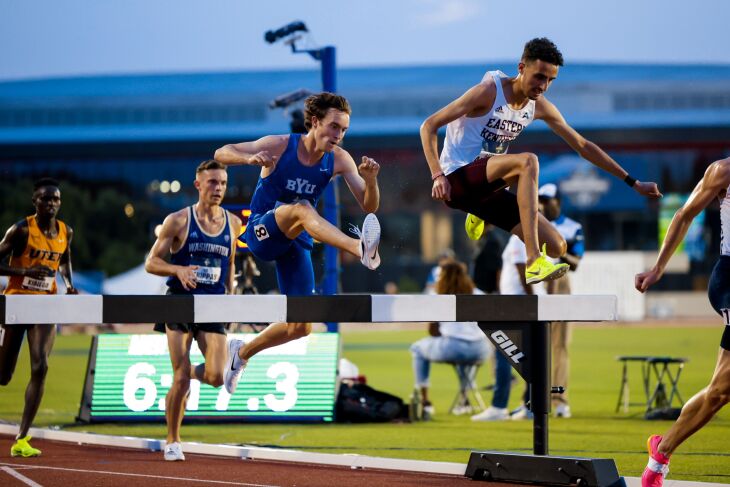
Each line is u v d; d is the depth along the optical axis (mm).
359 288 79562
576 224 23062
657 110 81250
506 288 22938
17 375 32844
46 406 24875
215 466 15523
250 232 14141
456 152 13836
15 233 16844
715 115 81562
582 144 14312
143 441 17656
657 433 19625
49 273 16625
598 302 13469
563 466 13531
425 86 83562
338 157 14078
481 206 13984
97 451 17312
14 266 17062
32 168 87000
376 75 84938
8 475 14477
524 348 13906
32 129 85188
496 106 13562
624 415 22844
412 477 14500
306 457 15984
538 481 13734
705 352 40250
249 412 21578
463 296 13375
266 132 84562
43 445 18094
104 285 61938
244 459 16406
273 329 15172
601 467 13383
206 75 85312
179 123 85312
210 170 16078
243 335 21844
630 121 80938
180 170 88375
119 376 21672
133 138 84000
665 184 84438
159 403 21516
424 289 78375
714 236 80000
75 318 13000
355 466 15492
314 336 22156
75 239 82500
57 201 17094
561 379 22703
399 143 81250
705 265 76375
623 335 52562
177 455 16094
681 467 15344
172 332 16141
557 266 12953
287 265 14531
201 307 13070
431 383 31156
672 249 12664
